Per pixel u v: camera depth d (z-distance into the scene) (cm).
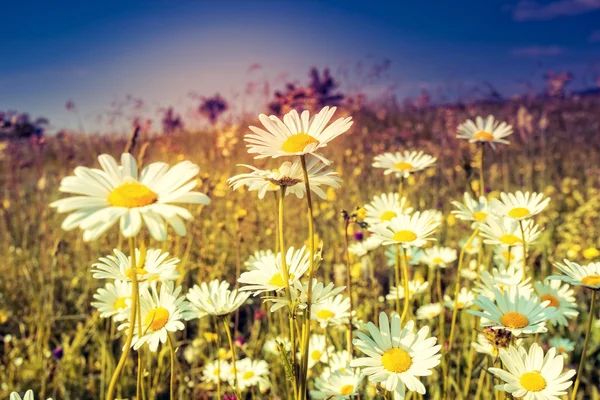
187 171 23
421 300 56
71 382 54
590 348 55
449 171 106
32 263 74
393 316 29
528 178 118
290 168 26
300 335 28
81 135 145
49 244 81
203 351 58
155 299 30
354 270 57
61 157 125
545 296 37
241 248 76
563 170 139
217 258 73
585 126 183
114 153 130
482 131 52
